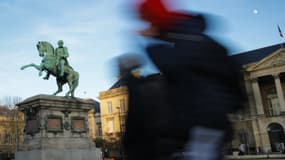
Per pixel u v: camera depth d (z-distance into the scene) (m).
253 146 75.62
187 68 1.94
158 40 2.09
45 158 21.69
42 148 21.94
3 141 76.44
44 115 22.94
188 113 1.89
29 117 23.66
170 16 2.08
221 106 1.87
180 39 2.02
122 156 2.17
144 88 2.02
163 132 1.91
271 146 74.88
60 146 22.88
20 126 73.12
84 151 23.89
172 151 1.89
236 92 1.92
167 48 2.04
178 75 1.95
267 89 81.06
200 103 1.88
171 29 2.05
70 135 23.91
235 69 1.94
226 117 1.87
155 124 1.93
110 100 93.56
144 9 2.13
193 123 1.87
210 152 1.84
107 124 92.88
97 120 97.69
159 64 2.01
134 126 2.00
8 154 65.44
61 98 23.98
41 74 24.28
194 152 1.85
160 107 1.96
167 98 1.95
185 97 1.91
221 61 1.93
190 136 1.87
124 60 2.15
